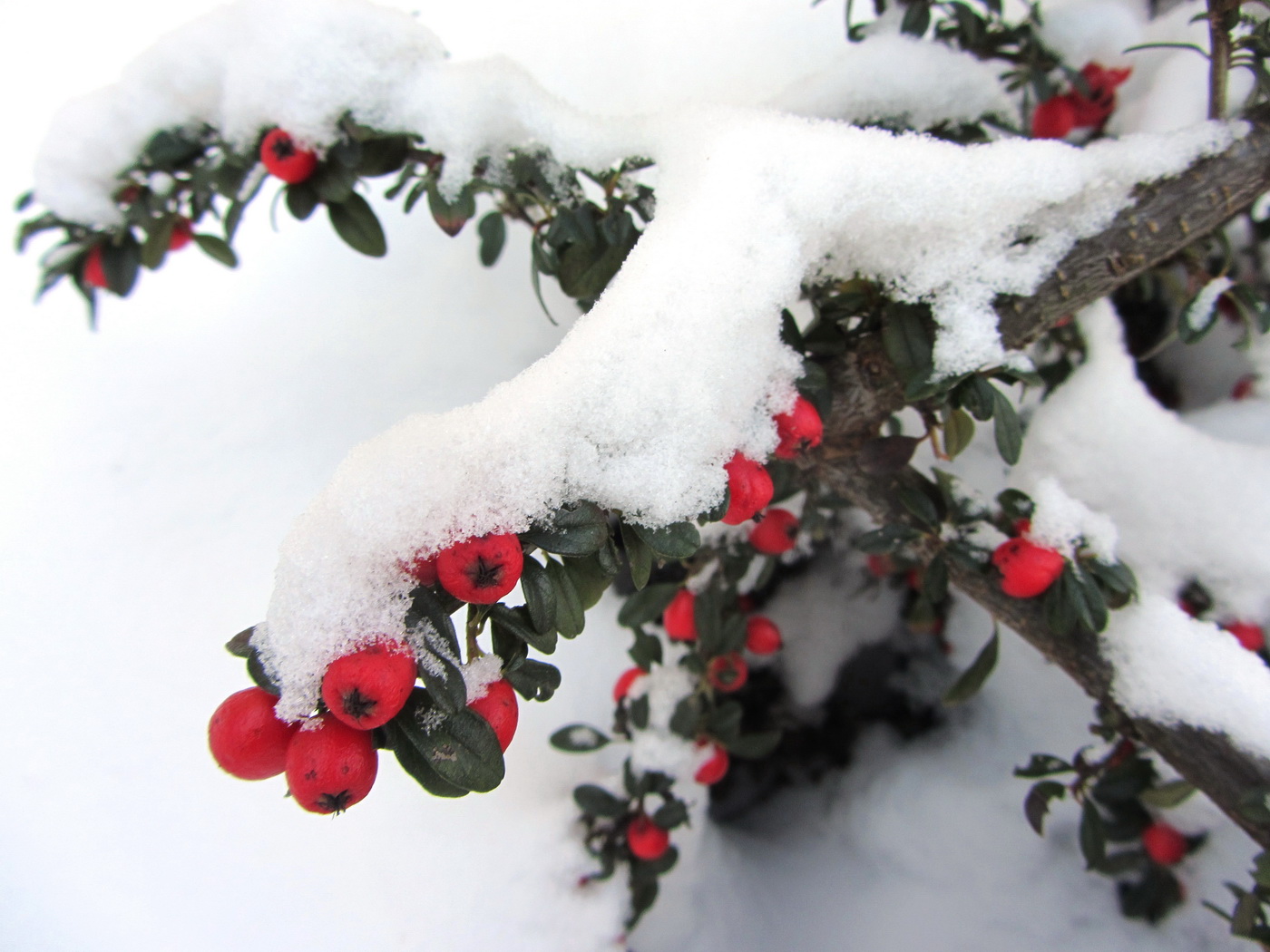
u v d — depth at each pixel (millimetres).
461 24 223
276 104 131
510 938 160
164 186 159
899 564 202
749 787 223
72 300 220
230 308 217
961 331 121
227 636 183
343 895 161
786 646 225
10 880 162
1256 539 149
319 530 93
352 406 205
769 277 108
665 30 218
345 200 145
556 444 98
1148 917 177
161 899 161
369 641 91
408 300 216
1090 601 128
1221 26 128
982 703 217
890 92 146
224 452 200
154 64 140
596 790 168
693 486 104
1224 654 127
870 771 223
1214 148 124
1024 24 175
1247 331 152
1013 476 181
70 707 176
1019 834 201
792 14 217
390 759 175
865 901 205
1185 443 159
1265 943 133
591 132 130
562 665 193
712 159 112
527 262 219
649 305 103
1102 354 170
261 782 172
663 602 175
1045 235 126
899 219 117
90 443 202
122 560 189
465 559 90
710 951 187
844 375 134
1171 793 154
